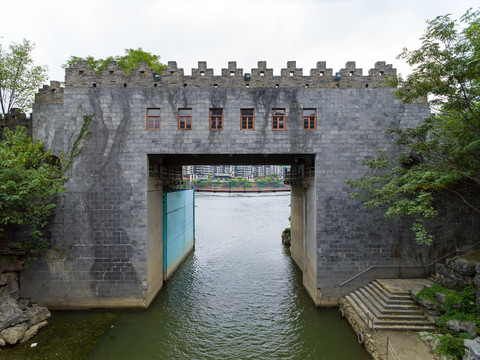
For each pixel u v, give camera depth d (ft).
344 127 63.00
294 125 63.00
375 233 62.59
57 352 48.93
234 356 49.55
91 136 62.75
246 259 106.73
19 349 49.29
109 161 62.69
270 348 51.62
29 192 53.72
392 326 49.26
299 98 63.10
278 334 55.83
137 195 62.44
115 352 49.93
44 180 53.57
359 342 50.42
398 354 42.88
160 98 63.05
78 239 62.44
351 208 62.80
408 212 49.57
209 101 63.21
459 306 45.93
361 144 62.95
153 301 67.92
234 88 63.41
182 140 62.85
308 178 71.15
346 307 58.34
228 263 101.55
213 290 76.84
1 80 70.74
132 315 61.41
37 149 57.88
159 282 74.02
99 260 62.54
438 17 42.14
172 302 68.90
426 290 52.21
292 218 106.83
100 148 62.75
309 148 62.85
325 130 62.95
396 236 62.64
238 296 73.10
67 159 62.54
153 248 68.33
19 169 52.65
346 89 63.16
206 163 86.99
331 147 62.95
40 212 57.00
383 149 62.90
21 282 62.28
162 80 65.36
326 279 62.90
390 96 63.36
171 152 62.75
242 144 62.95
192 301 69.87
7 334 49.42
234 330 57.31
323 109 63.05
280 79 65.41
